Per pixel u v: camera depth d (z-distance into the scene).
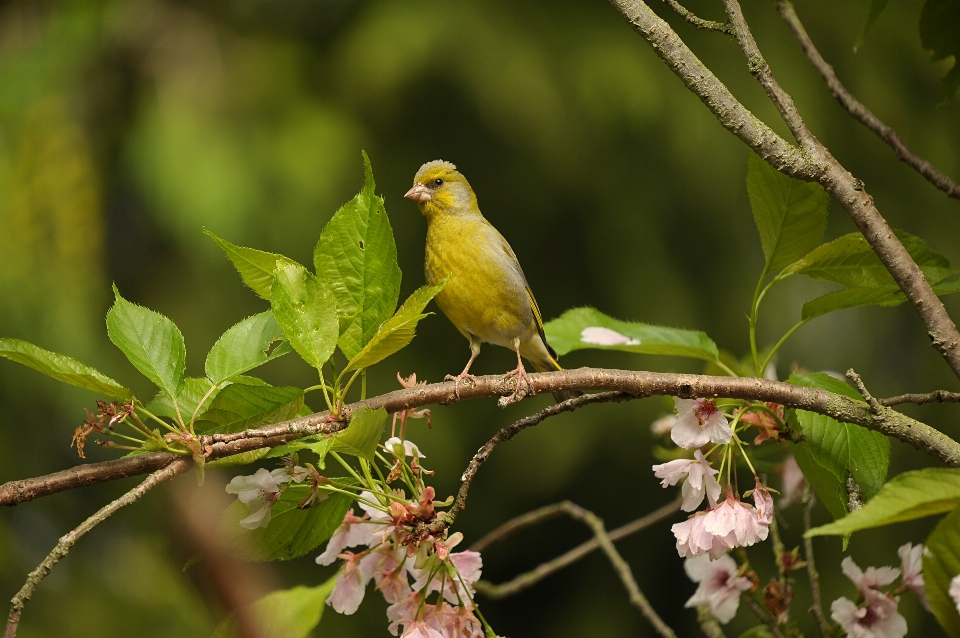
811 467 4.31
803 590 14.01
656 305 17.27
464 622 3.79
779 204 4.46
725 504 3.94
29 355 3.42
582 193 17.50
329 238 3.80
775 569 14.84
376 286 3.81
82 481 3.47
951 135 18.09
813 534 2.76
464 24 17.27
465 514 17.28
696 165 17.41
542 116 16.83
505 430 3.94
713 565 5.05
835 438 4.05
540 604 17.86
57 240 13.34
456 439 16.42
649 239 17.52
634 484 17.67
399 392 4.01
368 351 3.61
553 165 17.05
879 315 18.41
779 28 17.42
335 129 16.95
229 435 3.53
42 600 10.82
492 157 17.80
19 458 12.98
